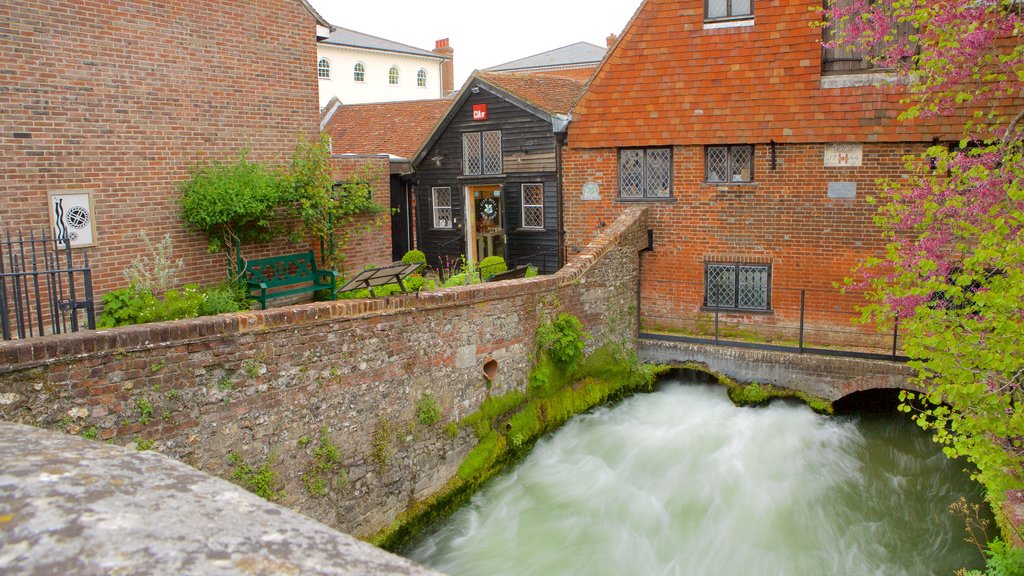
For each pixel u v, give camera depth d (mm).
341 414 8148
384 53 40344
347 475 8234
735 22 13414
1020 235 6457
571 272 11875
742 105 13336
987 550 8414
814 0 12828
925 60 8938
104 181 10836
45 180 10188
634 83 14180
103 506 1654
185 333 6637
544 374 11141
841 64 12766
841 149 12773
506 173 17359
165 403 6547
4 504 1637
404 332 8852
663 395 13484
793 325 13484
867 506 9930
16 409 5617
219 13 12156
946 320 6520
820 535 9289
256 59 12797
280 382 7492
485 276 15219
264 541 1559
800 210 13172
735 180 13734
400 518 8906
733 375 13148
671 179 14172
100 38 10648
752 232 13562
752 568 8617
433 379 9320
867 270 12102
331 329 7969
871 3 12039
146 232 11398
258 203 11938
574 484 10312
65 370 5887
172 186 11703
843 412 12703
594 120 14523
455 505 9672
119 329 6293
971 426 6258
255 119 12867
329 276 13461
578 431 11852
